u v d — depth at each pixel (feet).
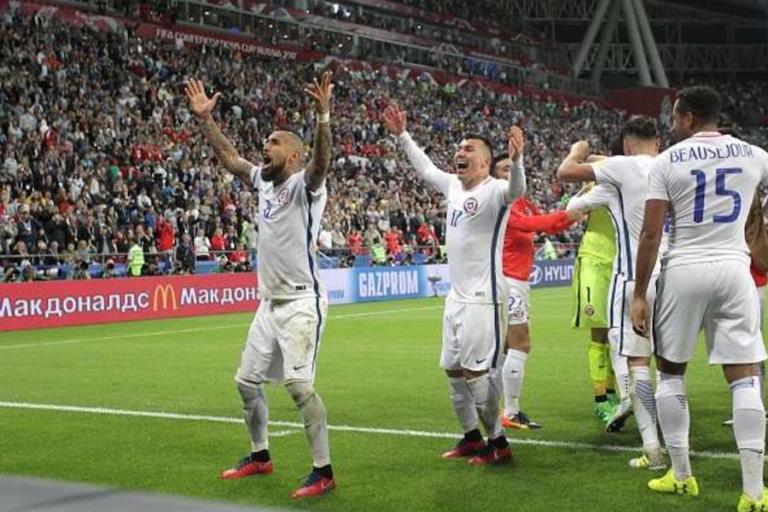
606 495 18.19
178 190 82.84
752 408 16.58
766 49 224.12
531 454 21.99
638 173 21.06
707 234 16.89
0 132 79.00
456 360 20.76
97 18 107.96
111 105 92.99
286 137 18.98
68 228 69.72
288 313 18.79
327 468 18.67
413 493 18.52
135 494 7.88
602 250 25.21
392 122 22.50
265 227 19.07
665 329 17.30
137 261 70.74
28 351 46.88
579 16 210.59
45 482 8.21
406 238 100.99
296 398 18.67
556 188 134.62
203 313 72.84
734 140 17.21
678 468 18.02
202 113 20.42
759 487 16.57
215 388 33.53
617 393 27.76
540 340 49.49
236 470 20.04
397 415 27.48
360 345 48.37
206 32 121.60
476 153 20.35
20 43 92.32
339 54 141.69
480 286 20.17
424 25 159.84
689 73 227.81
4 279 63.57
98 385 34.45
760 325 17.08
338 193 97.96
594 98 184.44
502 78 167.43
